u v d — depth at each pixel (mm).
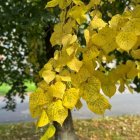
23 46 6328
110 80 1406
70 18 1378
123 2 2594
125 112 15688
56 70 1286
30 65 5949
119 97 20297
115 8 2568
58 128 6020
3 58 6676
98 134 11188
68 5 1403
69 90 1219
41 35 5227
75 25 1374
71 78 1257
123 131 11594
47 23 4738
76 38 1279
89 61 1270
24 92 7180
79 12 1357
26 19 4434
